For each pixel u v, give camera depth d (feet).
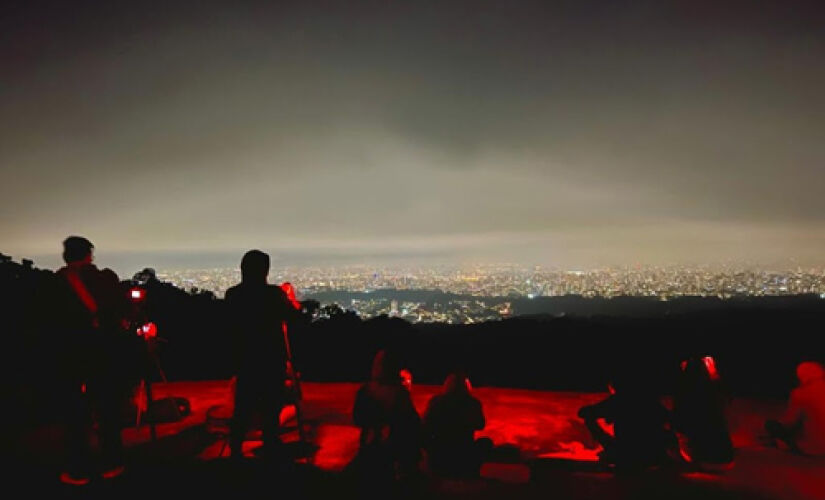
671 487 12.91
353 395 21.94
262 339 12.69
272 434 13.01
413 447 12.66
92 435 13.19
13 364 17.83
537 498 12.19
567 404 20.80
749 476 13.58
